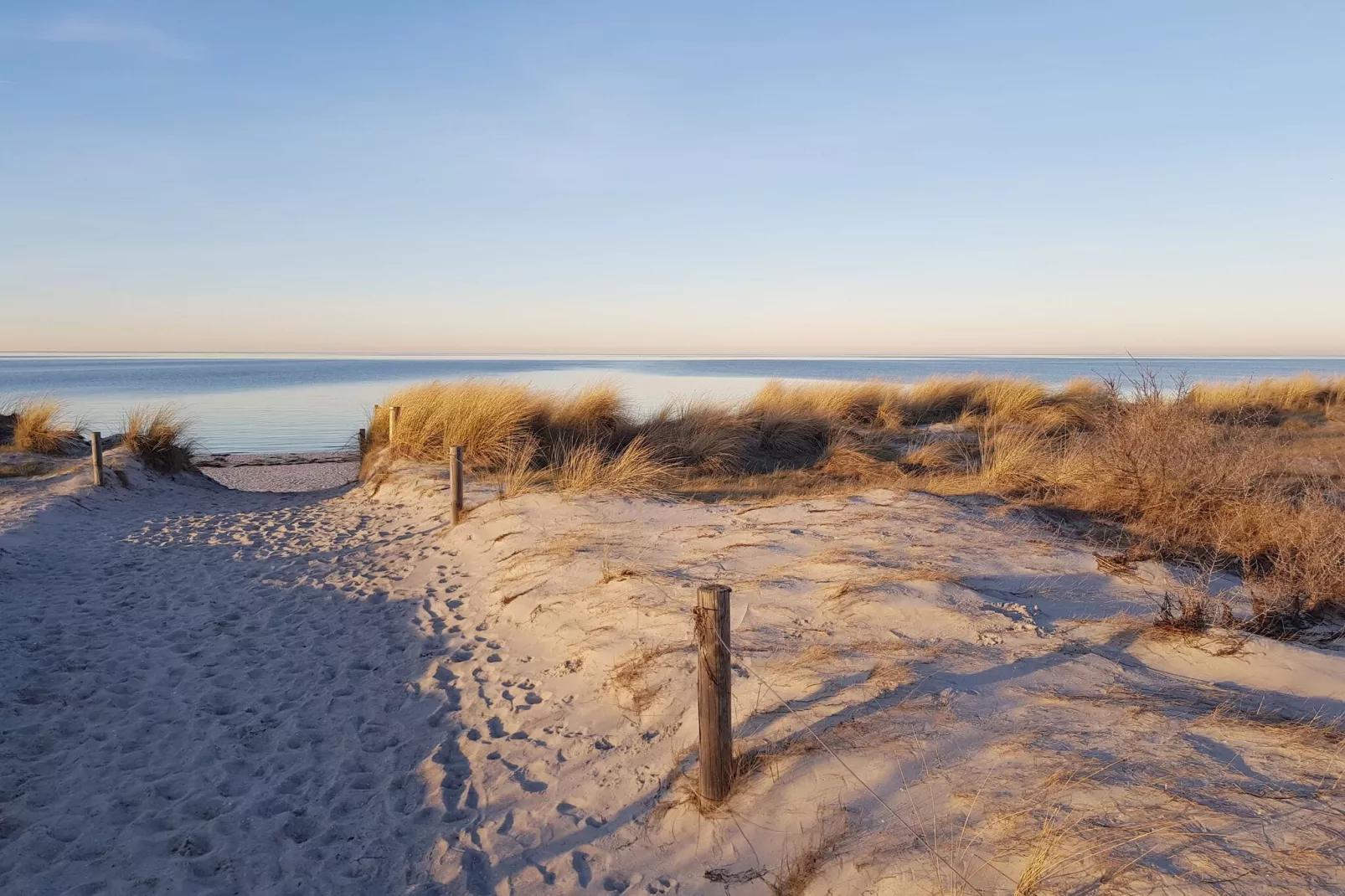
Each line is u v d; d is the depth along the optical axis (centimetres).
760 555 698
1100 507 849
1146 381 1076
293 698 571
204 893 360
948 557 649
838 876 303
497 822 401
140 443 1605
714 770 366
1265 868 259
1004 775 331
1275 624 510
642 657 525
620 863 355
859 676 439
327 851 389
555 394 1648
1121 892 258
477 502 1077
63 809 428
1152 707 380
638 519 892
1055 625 505
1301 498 849
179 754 492
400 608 758
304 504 1363
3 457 1608
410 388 1786
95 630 717
